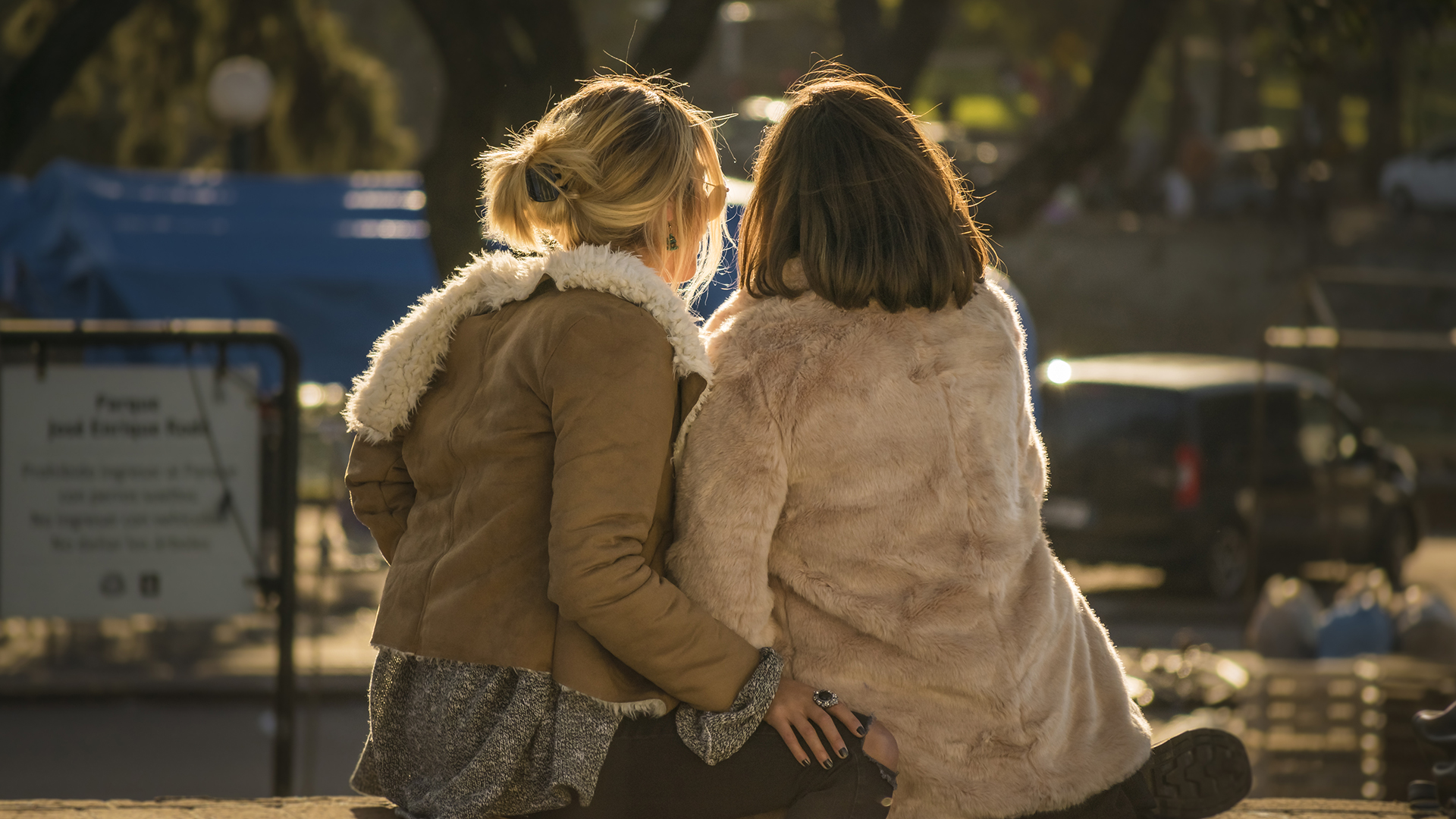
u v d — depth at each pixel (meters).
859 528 6.32
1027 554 6.48
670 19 17.84
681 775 6.28
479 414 6.42
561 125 6.66
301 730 22.59
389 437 6.88
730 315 6.73
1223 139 113.75
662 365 6.12
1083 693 6.79
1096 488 33.62
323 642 26.62
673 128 6.65
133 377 14.80
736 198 10.48
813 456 6.27
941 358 6.36
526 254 7.02
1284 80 134.88
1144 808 7.09
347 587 31.34
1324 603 34.50
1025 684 6.38
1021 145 88.38
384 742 6.88
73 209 31.17
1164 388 33.66
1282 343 27.19
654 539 6.39
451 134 16.45
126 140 60.16
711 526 6.23
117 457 14.81
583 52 17.30
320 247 31.16
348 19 120.94
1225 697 18.16
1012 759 6.41
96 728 22.42
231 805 8.45
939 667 6.30
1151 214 93.31
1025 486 6.69
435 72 120.31
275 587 14.93
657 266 6.84
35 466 14.76
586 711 6.23
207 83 57.16
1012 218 21.91
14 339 13.73
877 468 6.27
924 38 21.89
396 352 6.76
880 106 6.61
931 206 6.42
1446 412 67.50
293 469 14.48
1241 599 33.81
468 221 16.39
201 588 14.95
